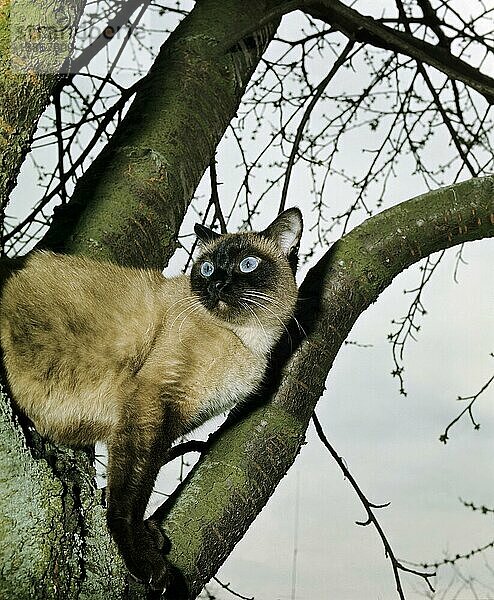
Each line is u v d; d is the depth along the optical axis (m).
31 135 2.24
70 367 2.99
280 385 3.41
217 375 3.33
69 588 2.24
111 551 2.46
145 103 3.97
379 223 3.87
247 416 3.29
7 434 2.18
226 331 3.42
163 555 2.71
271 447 3.17
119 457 2.95
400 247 3.83
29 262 3.13
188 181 3.82
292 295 3.81
